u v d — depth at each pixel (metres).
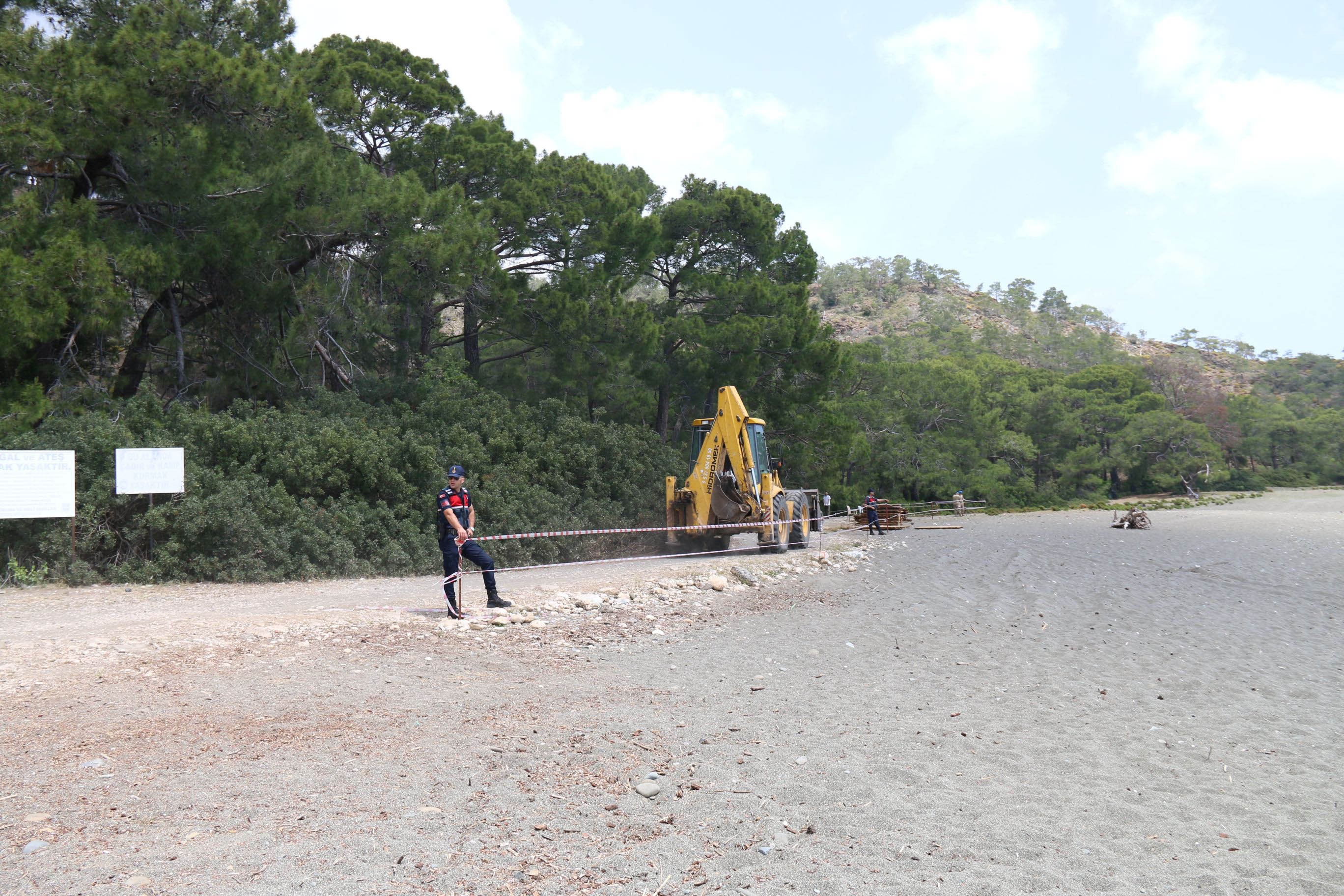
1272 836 5.00
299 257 21.92
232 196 19.17
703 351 32.16
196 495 15.41
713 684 8.52
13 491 13.58
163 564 14.54
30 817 4.45
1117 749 6.79
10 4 18.34
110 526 15.09
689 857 4.28
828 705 7.82
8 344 14.77
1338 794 5.84
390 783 5.12
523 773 5.42
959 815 5.09
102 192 18.77
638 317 27.62
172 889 3.70
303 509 16.64
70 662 7.88
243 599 12.59
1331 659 11.12
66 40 16.34
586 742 6.13
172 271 17.56
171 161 17.62
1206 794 5.75
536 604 12.02
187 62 16.45
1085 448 80.81
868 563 21.56
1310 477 114.56
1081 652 11.20
